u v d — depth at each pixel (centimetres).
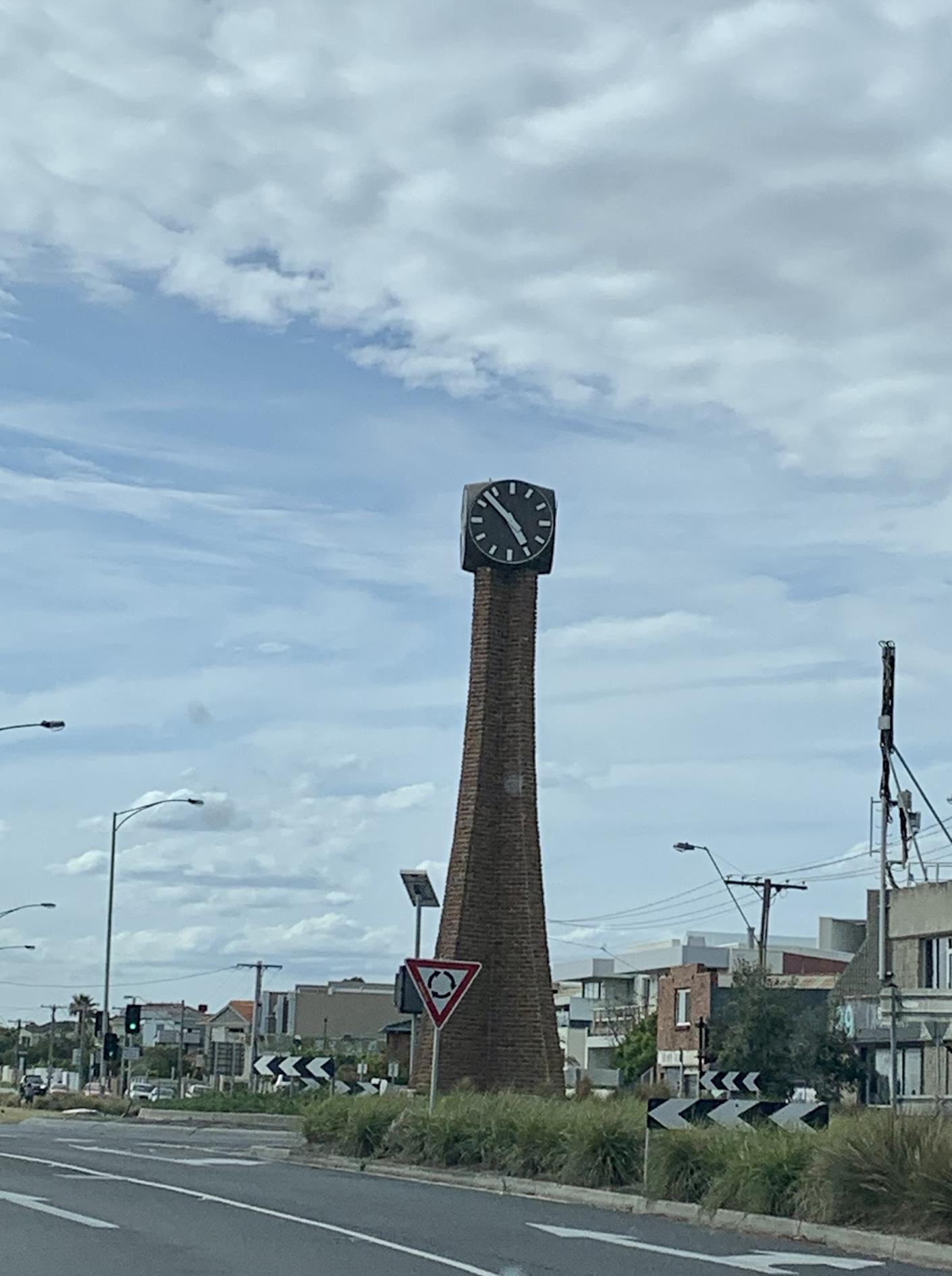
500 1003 4012
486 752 4112
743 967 5734
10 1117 5094
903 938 5572
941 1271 1573
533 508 4191
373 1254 1542
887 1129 1902
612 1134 2311
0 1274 1352
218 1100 5156
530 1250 1623
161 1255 1493
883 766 5103
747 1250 1689
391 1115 2836
